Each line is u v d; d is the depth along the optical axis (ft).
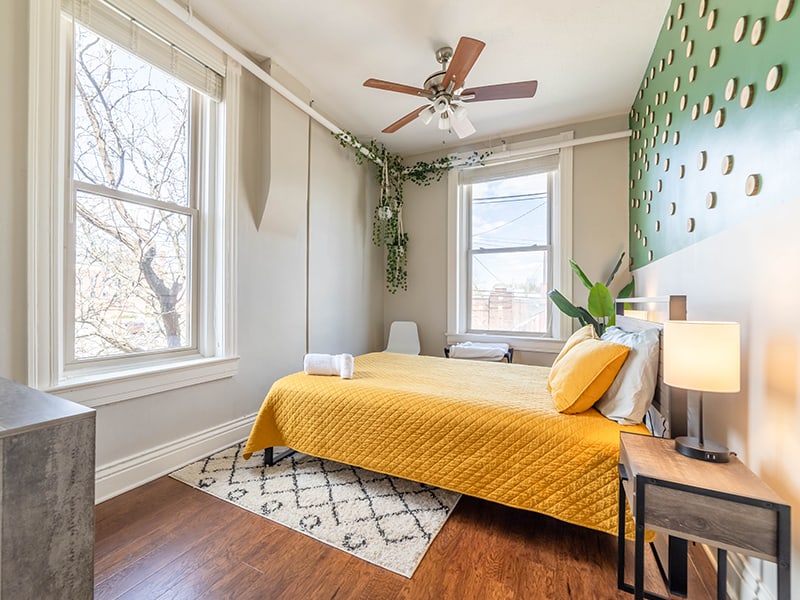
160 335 7.55
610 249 11.29
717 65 4.91
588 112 11.12
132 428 6.61
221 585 4.33
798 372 3.32
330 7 7.18
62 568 2.50
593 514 4.62
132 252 7.04
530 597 4.17
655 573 4.53
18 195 5.21
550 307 12.53
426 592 4.24
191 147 8.11
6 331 5.12
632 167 10.59
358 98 10.60
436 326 14.08
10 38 5.10
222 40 7.49
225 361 8.28
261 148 9.18
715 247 4.90
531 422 5.15
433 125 11.98
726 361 3.64
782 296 3.53
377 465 6.06
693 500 3.19
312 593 4.22
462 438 5.47
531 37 7.93
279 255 9.87
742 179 4.24
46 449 2.42
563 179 11.85
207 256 8.32
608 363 5.14
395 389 6.48
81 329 6.26
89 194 6.33
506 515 5.78
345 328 12.73
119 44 6.36
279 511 5.82
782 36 3.51
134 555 4.80
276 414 7.16
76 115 6.10
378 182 14.52
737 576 4.14
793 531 3.36
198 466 7.38
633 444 4.12
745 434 4.15
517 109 10.92
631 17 7.32
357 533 5.30
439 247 14.01
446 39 8.05
